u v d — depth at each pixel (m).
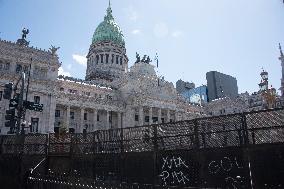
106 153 15.10
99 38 141.00
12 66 70.88
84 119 89.31
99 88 98.94
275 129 10.30
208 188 10.74
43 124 70.88
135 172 13.58
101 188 13.60
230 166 10.88
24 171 19.31
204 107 121.44
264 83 111.25
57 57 78.69
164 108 101.12
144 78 99.31
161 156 13.04
